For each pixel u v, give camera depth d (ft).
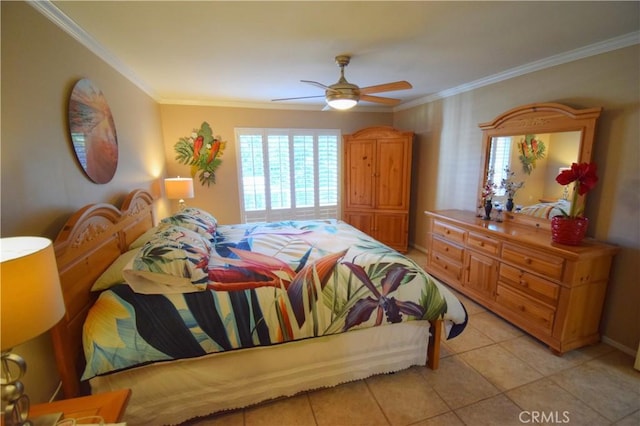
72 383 4.52
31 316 2.70
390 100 9.08
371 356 6.21
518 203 9.32
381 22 5.92
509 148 9.45
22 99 4.33
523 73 9.04
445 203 13.07
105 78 7.20
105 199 6.95
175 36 6.39
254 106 13.97
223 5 5.15
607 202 7.22
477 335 7.86
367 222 14.87
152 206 10.02
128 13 5.35
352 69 9.00
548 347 7.29
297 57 7.84
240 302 5.42
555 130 8.02
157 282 5.25
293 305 5.63
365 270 6.31
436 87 11.73
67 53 5.52
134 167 9.07
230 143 13.97
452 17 5.76
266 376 5.61
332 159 15.67
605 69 7.06
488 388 6.06
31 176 4.45
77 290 4.82
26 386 4.13
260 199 14.75
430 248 11.55
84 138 5.96
